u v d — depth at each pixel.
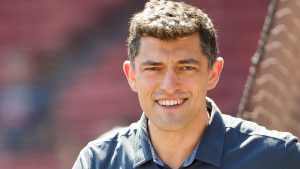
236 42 31.62
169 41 6.39
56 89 34.31
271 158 6.67
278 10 9.67
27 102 34.06
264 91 9.68
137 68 6.56
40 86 34.69
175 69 6.43
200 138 6.80
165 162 6.82
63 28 36.50
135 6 35.41
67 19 36.66
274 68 9.70
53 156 31.92
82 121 32.69
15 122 33.34
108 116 32.19
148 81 6.48
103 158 7.02
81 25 36.09
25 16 37.78
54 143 32.28
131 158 6.89
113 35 35.16
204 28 6.52
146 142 6.84
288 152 6.68
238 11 32.62
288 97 10.05
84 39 35.78
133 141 6.97
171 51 6.39
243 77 30.19
